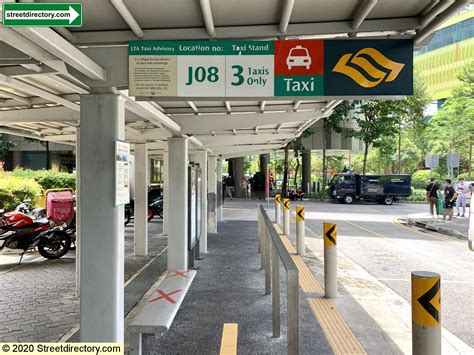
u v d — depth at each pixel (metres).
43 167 37.84
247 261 8.23
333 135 34.44
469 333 4.69
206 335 4.43
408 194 27.59
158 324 3.58
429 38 3.62
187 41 3.61
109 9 3.12
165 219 12.10
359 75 3.67
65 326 4.73
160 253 9.22
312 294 6.05
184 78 3.61
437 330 2.61
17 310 5.29
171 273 5.63
